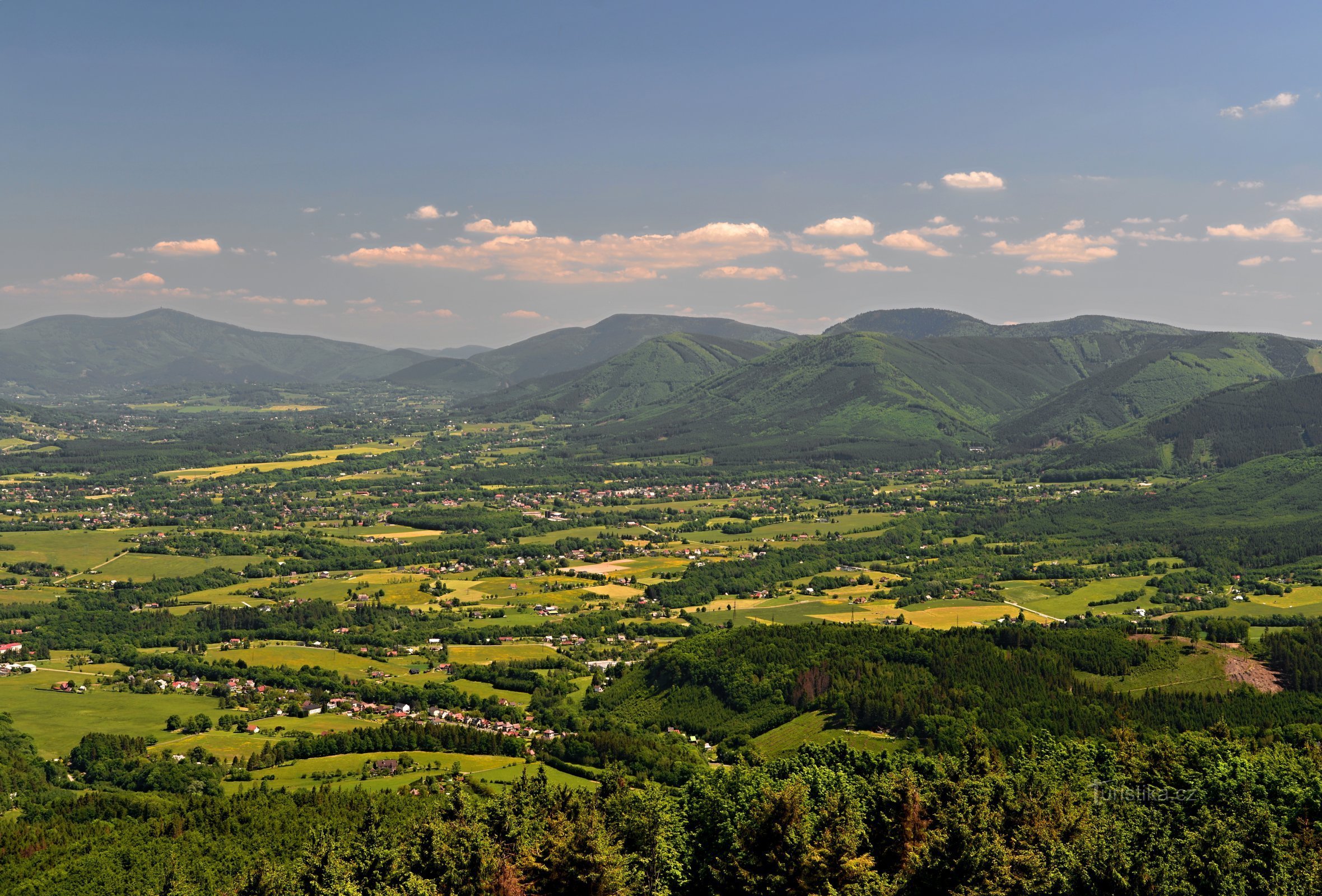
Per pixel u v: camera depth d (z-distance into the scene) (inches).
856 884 4997.5
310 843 6363.2
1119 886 4906.5
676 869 5654.5
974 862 5022.1
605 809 6028.5
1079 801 5974.4
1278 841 5285.4
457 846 5625.0
